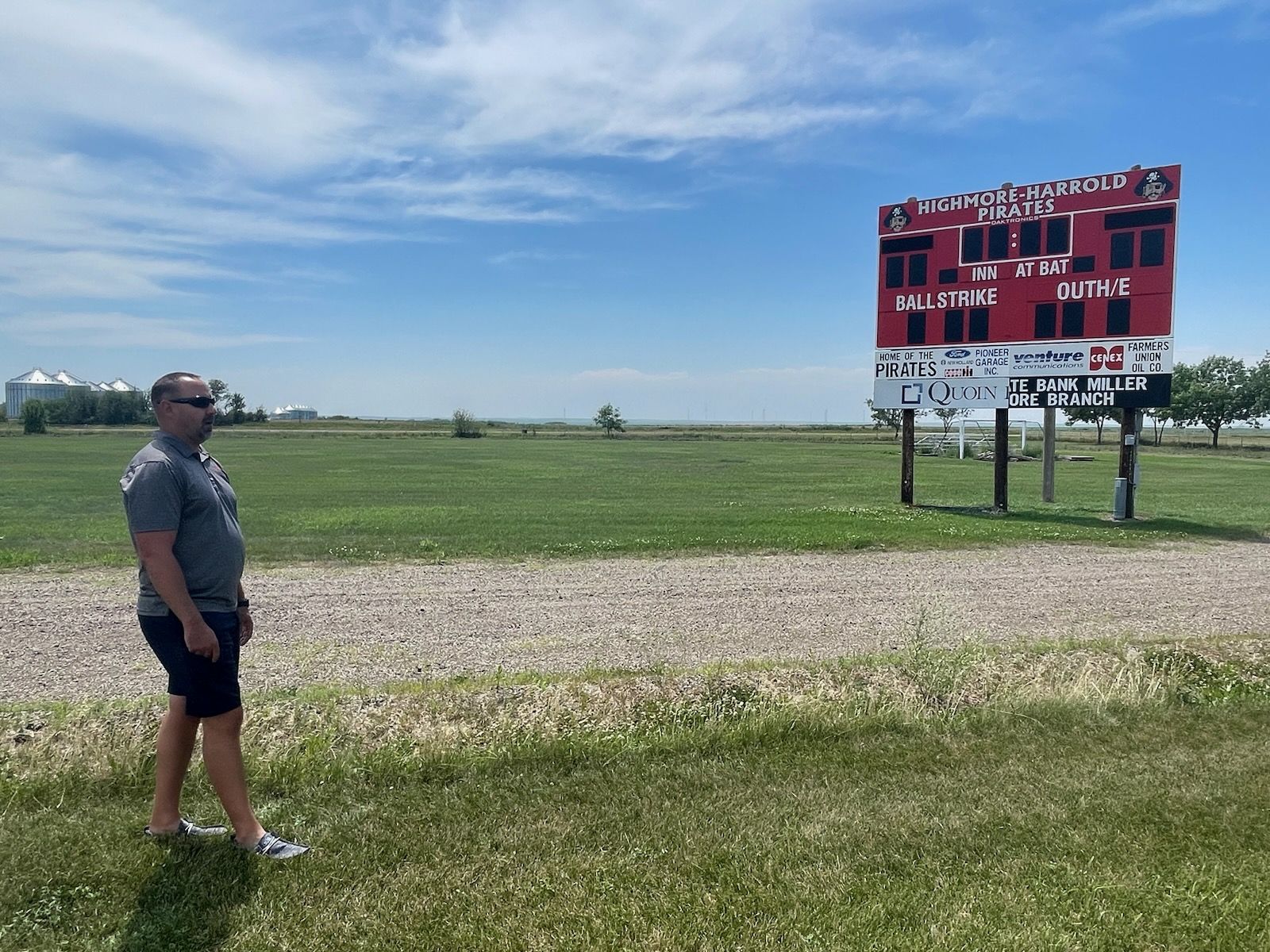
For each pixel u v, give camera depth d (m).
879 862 3.66
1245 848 3.82
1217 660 6.85
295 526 17.09
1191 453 65.50
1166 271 17.81
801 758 4.89
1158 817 4.11
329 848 3.74
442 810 4.14
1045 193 18.95
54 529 16.14
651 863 3.63
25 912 3.22
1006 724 5.52
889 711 5.66
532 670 7.13
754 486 29.59
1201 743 5.20
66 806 4.18
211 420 3.77
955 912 3.29
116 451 52.12
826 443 76.75
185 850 3.69
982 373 20.02
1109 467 44.91
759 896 3.38
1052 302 19.05
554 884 3.46
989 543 15.42
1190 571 12.64
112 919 3.19
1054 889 3.45
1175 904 3.36
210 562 3.66
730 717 5.56
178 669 3.61
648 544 14.62
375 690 5.90
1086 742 5.20
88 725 4.92
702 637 8.38
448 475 33.84
